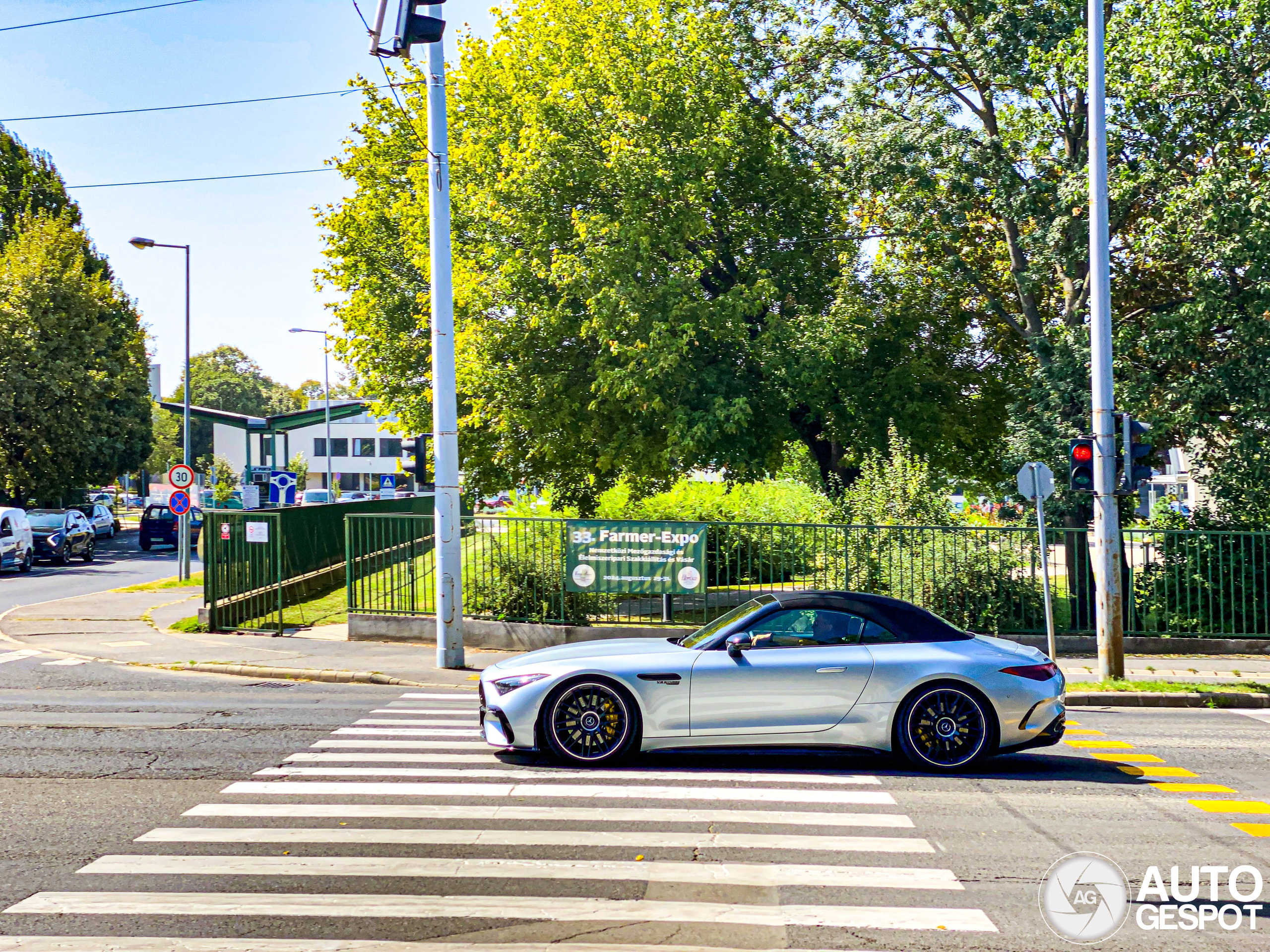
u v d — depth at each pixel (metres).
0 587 28.91
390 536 17.36
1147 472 13.69
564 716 8.48
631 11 23.55
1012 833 6.75
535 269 22.47
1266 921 5.27
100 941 4.85
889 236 23.78
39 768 8.52
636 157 21.53
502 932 4.97
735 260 24.89
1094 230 13.77
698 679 8.37
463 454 27.89
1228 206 17.02
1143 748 9.87
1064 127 20.19
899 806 7.38
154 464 95.00
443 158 14.88
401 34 9.96
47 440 50.09
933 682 8.42
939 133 19.97
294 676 14.36
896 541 16.89
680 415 21.14
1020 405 21.02
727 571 16.84
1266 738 10.52
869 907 5.36
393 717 10.95
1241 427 18.84
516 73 25.25
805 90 24.06
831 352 21.69
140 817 7.01
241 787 7.82
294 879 5.71
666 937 4.92
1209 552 16.92
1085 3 18.88
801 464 34.94
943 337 25.30
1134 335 19.11
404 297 30.66
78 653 16.16
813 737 8.36
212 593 18.39
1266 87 18.06
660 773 8.31
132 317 59.78
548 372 23.33
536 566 16.80
